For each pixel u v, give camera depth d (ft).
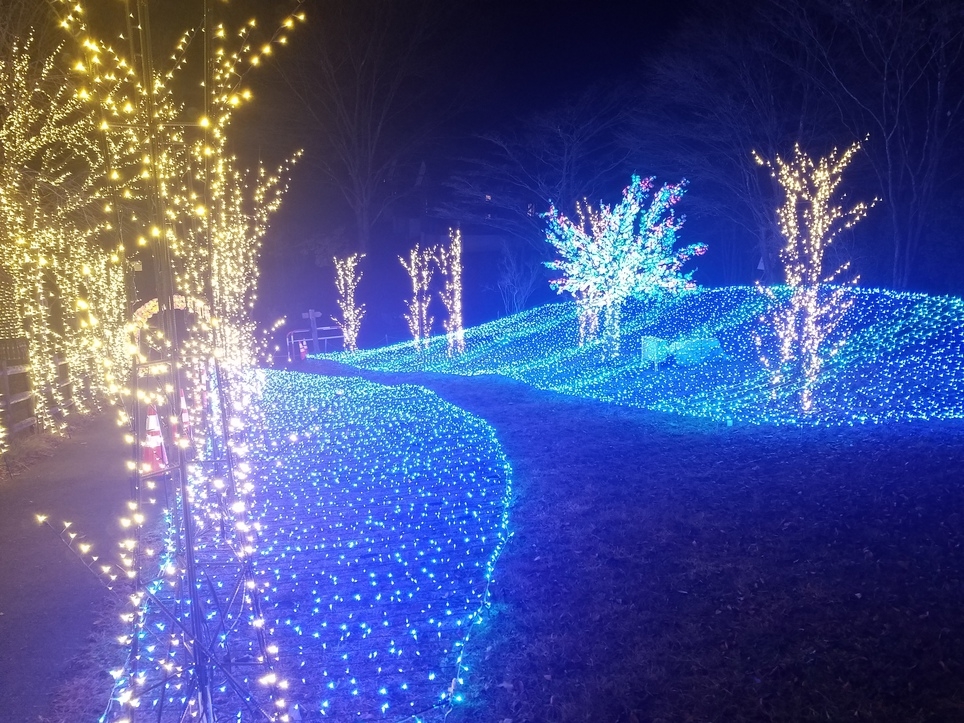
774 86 68.69
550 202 78.84
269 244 104.12
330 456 34.50
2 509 26.27
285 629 16.42
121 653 15.25
